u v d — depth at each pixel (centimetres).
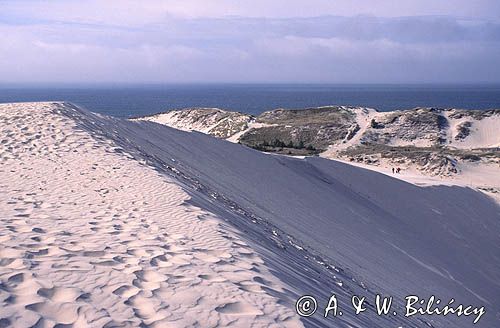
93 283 481
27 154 1186
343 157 4909
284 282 586
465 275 1828
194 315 435
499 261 2331
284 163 2516
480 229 2734
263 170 2155
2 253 537
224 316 439
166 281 505
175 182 1064
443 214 2723
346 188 2536
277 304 481
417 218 2512
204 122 7369
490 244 2559
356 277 1105
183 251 613
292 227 1411
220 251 632
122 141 1550
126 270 524
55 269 507
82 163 1138
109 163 1152
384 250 1620
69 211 773
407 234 2083
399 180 3016
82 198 866
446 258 1975
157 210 818
